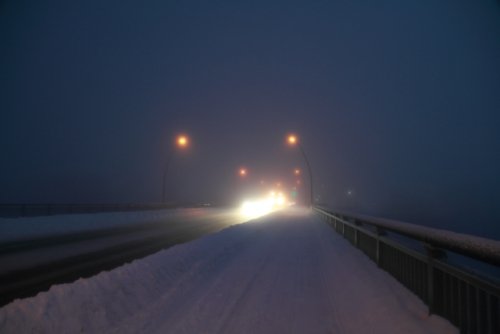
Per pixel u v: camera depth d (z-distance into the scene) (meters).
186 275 9.29
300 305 6.71
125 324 5.94
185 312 6.46
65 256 13.55
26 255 13.76
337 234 19.80
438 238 4.98
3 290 8.45
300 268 10.12
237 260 11.62
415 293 6.33
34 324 5.43
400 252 7.27
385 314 5.62
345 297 7.06
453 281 4.87
